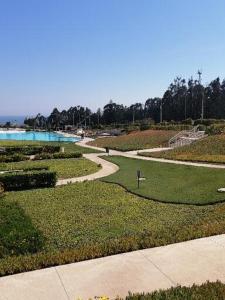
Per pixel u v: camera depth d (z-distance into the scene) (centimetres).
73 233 1252
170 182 2102
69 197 1797
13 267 777
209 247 887
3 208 1287
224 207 1437
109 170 2700
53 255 839
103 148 4541
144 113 13088
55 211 1540
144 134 5712
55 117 13612
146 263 804
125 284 715
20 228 1068
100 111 13500
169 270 770
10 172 2147
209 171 2405
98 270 776
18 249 945
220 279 726
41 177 2081
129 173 2480
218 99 10238
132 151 4100
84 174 2519
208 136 4097
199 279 729
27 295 681
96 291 691
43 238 1059
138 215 1458
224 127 4528
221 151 3281
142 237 962
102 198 1761
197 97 10462
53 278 745
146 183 2084
